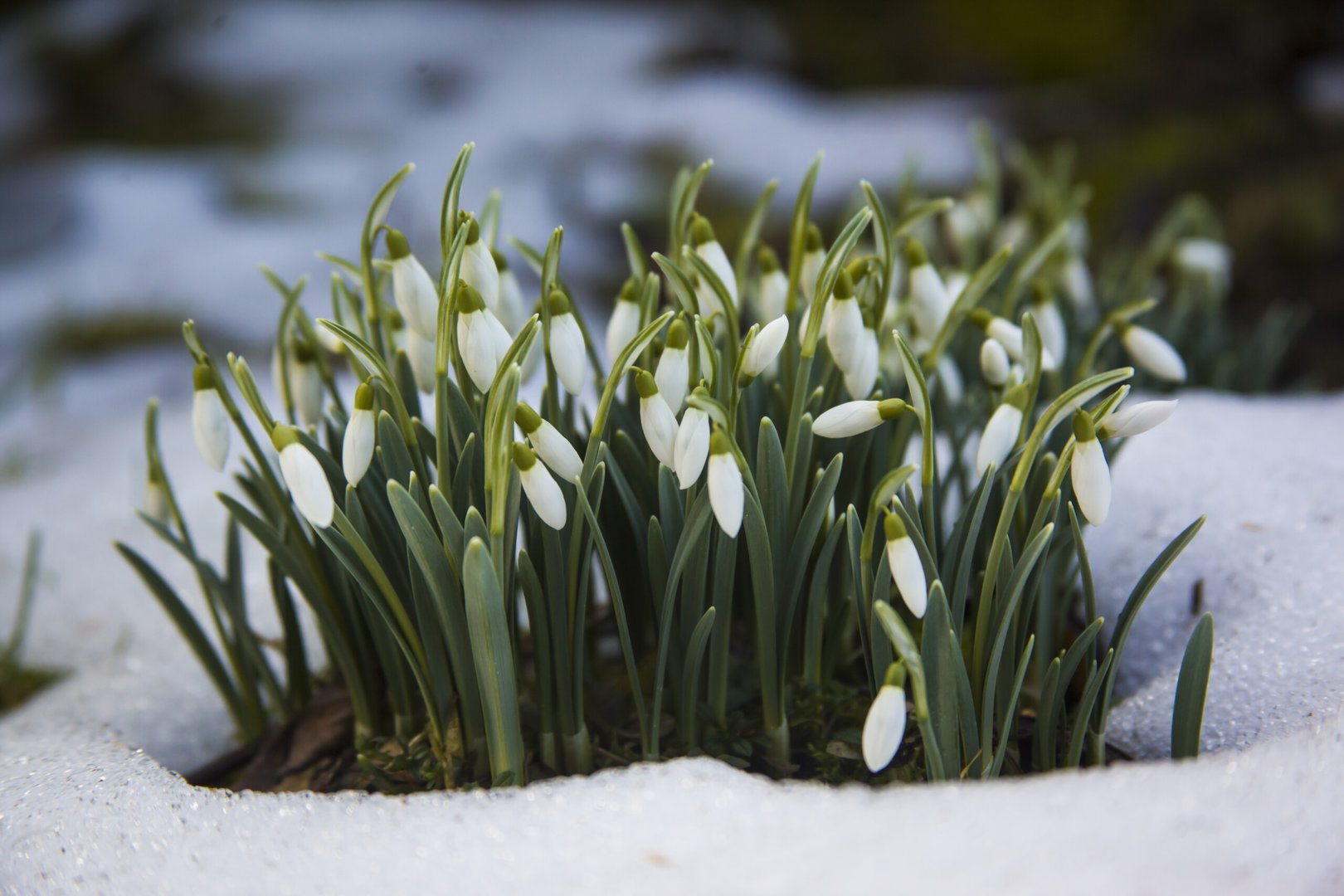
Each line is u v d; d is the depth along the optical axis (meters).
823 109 2.86
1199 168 1.92
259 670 0.85
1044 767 0.79
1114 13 3.02
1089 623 0.78
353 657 0.82
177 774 0.80
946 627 0.76
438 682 0.79
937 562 0.82
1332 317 1.62
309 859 0.75
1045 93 2.57
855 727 0.81
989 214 1.05
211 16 3.79
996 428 0.76
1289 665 0.80
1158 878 0.71
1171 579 0.86
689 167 2.54
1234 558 0.85
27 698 0.91
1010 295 0.85
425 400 0.86
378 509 0.79
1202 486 0.89
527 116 3.10
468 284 0.76
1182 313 1.09
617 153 2.70
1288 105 2.15
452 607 0.77
